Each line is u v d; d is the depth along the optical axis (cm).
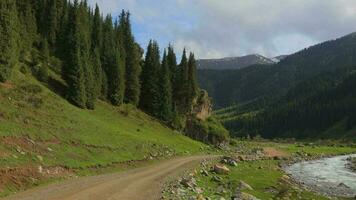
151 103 13238
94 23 13325
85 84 9838
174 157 8281
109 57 12119
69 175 4331
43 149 4816
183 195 3566
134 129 10144
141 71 13762
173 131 12725
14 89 7156
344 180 7494
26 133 5075
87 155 5472
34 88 7794
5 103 6128
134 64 12962
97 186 3691
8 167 3672
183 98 15000
